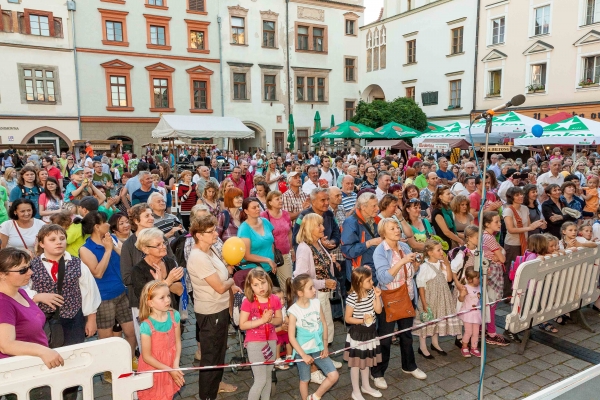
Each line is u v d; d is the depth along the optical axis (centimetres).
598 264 541
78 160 2298
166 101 2714
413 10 2991
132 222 409
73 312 364
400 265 395
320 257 452
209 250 390
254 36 2928
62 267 360
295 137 3127
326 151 2598
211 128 1484
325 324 380
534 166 1165
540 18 2366
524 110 2444
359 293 383
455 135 1336
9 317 275
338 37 3266
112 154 2209
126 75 2578
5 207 775
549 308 491
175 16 2675
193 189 848
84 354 264
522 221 612
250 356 361
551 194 660
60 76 2409
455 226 591
